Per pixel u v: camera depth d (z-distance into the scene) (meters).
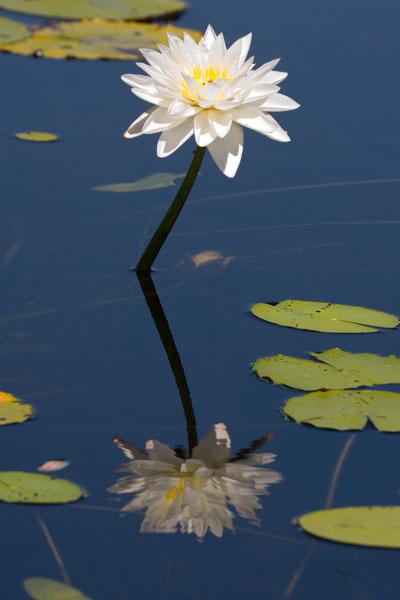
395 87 8.16
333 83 8.16
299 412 4.10
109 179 6.46
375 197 6.42
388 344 4.75
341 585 3.15
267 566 3.22
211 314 5.02
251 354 4.63
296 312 4.95
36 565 3.18
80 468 3.72
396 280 5.39
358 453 3.89
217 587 3.12
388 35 9.36
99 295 5.17
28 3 9.91
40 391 4.26
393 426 3.97
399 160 6.95
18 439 3.88
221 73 4.86
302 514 3.49
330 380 4.32
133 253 5.62
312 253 5.71
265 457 3.85
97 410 4.13
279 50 8.70
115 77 8.23
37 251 5.58
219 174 6.73
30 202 6.13
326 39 9.12
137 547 3.29
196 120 4.74
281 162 6.91
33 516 3.41
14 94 7.77
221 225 6.04
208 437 3.97
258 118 4.77
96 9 9.78
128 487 3.62
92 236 5.79
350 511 3.45
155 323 4.91
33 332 4.77
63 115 7.43
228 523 3.43
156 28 9.27
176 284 5.34
